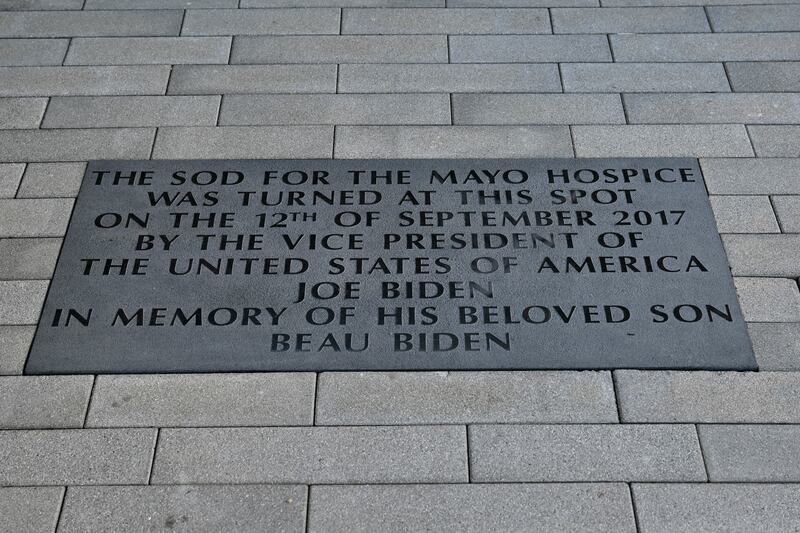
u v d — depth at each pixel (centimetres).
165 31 517
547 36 513
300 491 335
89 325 379
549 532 324
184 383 364
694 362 369
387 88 484
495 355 369
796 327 381
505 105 475
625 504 331
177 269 398
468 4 533
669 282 395
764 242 412
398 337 375
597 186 433
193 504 332
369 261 399
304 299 386
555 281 393
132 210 422
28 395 361
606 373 367
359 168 441
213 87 485
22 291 393
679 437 349
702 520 327
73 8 532
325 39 512
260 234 411
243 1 533
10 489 336
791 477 338
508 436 349
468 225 414
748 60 498
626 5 532
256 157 448
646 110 472
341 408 357
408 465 342
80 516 329
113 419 355
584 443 347
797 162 446
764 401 359
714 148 453
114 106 475
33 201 429
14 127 464
